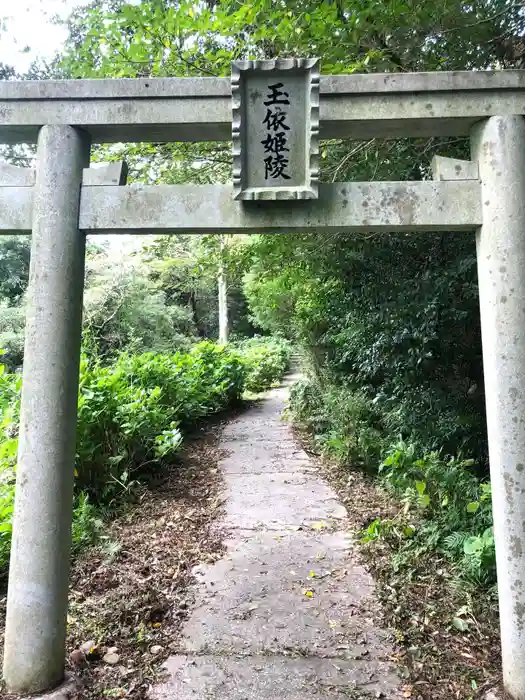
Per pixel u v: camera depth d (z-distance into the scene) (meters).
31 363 2.17
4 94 2.24
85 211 2.25
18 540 2.12
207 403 8.36
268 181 2.21
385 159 4.35
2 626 2.63
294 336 10.91
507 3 3.55
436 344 5.05
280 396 11.84
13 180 2.30
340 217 2.22
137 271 13.31
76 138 2.26
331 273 6.26
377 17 3.23
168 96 2.22
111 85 2.23
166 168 4.88
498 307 2.13
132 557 3.38
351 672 2.25
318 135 2.15
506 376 2.11
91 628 2.56
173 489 4.80
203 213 2.23
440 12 3.28
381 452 5.14
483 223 2.20
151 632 2.57
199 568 3.27
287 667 2.28
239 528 3.92
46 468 2.13
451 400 5.09
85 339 7.75
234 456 6.13
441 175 2.24
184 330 17.56
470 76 2.19
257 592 2.96
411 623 2.63
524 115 2.21
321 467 5.63
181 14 3.26
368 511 4.23
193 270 6.42
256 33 3.24
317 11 3.11
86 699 2.08
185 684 2.18
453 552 3.26
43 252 2.20
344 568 3.26
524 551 2.05
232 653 2.39
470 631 2.56
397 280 5.39
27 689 2.06
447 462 4.39
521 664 2.03
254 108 2.20
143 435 4.88
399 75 2.21
